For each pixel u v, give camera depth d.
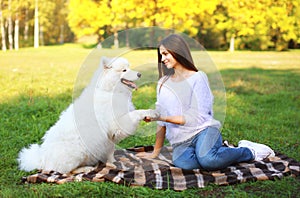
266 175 3.40
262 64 16.42
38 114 6.01
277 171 3.55
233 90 9.27
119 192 3.09
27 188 3.21
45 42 35.69
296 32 24.17
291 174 3.46
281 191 3.13
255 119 6.12
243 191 3.11
